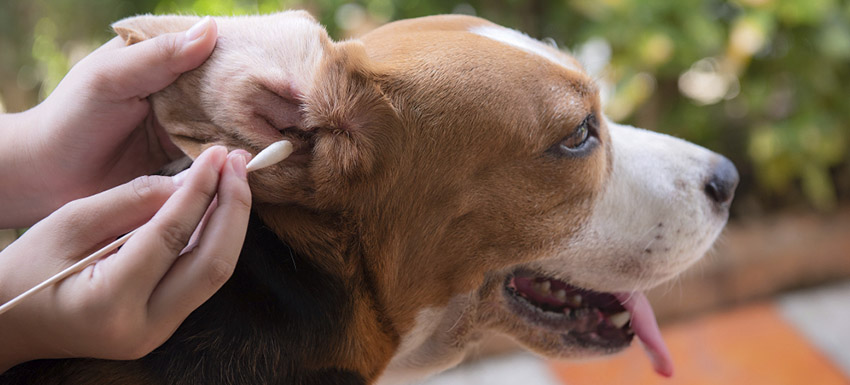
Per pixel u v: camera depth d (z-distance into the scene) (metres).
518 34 0.75
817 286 1.39
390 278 0.69
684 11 1.34
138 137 0.69
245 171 0.57
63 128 0.65
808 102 1.41
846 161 1.47
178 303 0.56
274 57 0.64
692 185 0.76
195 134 0.63
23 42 1.29
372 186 0.67
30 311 0.56
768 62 1.44
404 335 0.72
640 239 0.74
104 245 0.58
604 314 0.79
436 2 1.39
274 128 0.64
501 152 0.69
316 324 0.66
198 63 0.63
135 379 0.62
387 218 0.68
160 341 0.57
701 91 1.48
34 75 1.32
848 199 1.46
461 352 0.75
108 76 0.63
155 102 0.63
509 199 0.70
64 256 0.57
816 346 1.23
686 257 0.76
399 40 0.70
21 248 0.57
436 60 0.68
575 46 1.40
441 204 0.69
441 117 0.67
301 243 0.66
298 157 0.65
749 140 1.44
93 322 0.55
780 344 1.24
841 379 1.15
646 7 1.33
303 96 0.64
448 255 0.70
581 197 0.72
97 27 1.35
